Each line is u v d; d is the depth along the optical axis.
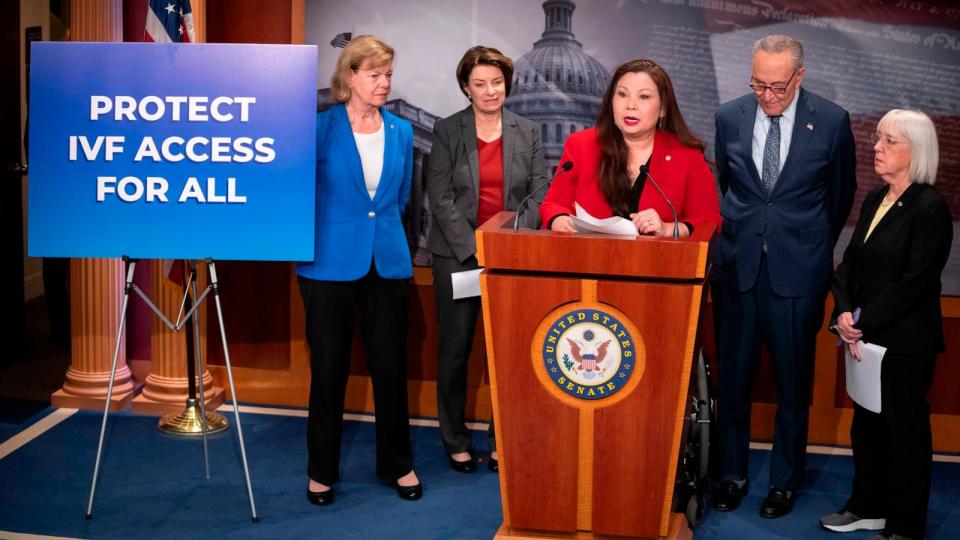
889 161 3.97
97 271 5.38
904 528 4.03
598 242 3.42
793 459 4.40
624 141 3.85
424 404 5.46
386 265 4.30
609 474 3.62
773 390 5.23
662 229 3.63
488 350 3.58
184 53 4.07
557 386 3.58
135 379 5.64
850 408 5.20
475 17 5.11
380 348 4.37
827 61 4.93
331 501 4.38
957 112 4.89
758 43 4.13
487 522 4.23
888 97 4.93
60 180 4.10
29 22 7.33
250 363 5.55
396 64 5.20
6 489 4.41
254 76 4.06
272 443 5.02
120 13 5.28
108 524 4.12
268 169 4.09
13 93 6.22
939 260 3.90
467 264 4.61
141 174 4.10
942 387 5.13
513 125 4.62
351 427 5.27
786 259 4.26
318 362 4.29
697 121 5.05
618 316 3.49
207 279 5.48
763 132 4.28
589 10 5.04
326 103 5.29
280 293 5.48
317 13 5.23
